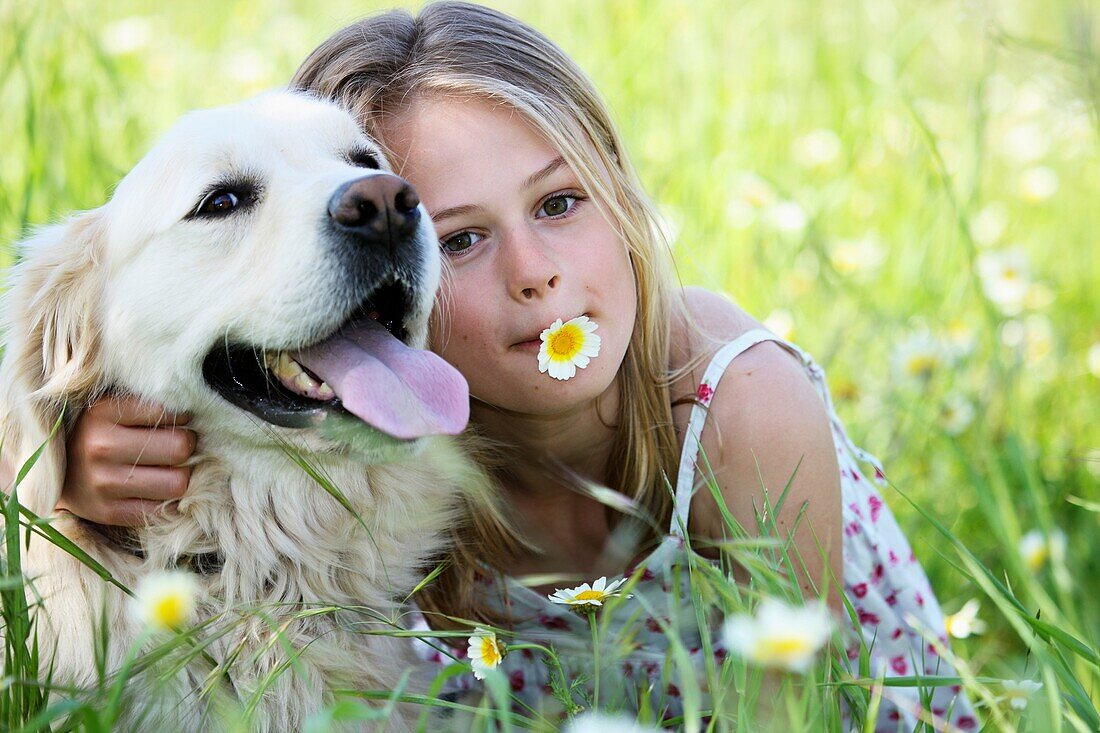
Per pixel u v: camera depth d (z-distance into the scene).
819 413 4.08
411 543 3.91
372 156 3.83
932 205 6.94
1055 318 6.84
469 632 3.19
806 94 8.16
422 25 4.10
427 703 3.00
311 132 3.72
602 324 3.74
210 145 3.54
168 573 3.39
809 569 3.96
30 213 5.71
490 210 3.67
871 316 6.24
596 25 7.88
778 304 6.12
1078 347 6.60
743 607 2.86
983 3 6.85
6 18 7.00
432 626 4.21
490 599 4.21
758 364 4.07
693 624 3.80
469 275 3.72
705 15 8.15
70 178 6.02
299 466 3.66
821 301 6.44
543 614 4.21
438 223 3.73
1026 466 4.47
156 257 3.52
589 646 3.74
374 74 4.00
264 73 7.22
